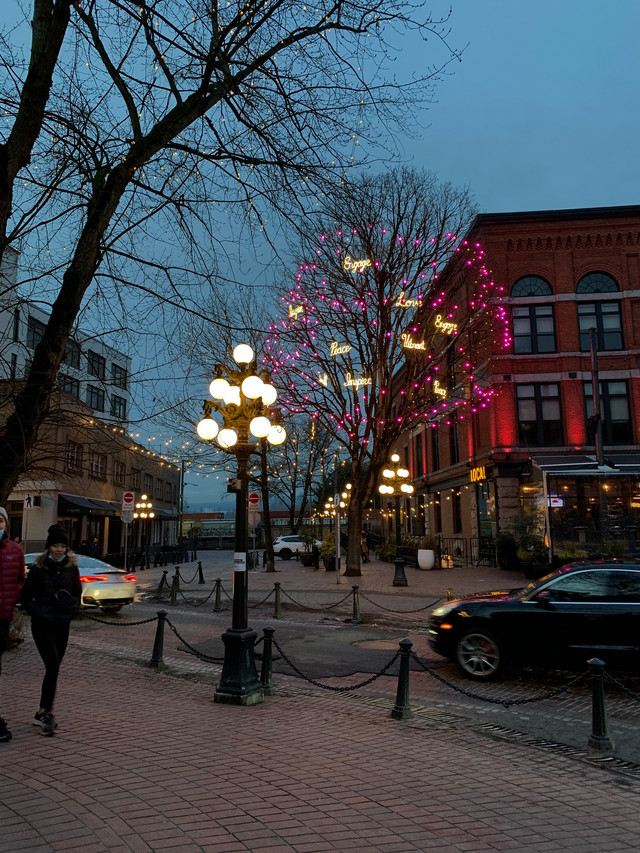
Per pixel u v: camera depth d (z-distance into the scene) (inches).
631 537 960.9
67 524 1296.8
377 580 920.3
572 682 256.4
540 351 1099.3
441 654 374.6
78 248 257.8
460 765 221.6
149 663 393.7
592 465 921.5
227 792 184.7
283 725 264.2
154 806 172.2
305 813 172.6
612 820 178.2
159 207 264.8
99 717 268.2
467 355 993.5
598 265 1107.3
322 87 266.5
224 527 3061.0
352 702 315.0
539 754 239.6
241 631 308.0
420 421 937.5
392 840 159.3
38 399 251.0
